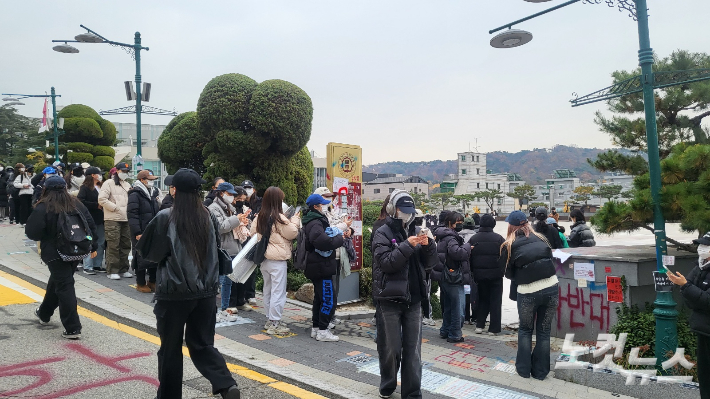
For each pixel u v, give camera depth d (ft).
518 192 310.04
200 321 11.73
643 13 18.10
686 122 25.95
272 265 20.67
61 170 38.29
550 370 18.85
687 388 15.23
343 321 25.46
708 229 17.43
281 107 36.40
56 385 13.46
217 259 12.06
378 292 13.96
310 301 27.58
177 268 11.05
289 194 40.52
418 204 291.17
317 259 20.26
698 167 18.53
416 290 14.12
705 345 13.05
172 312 11.16
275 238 20.42
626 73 26.78
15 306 21.12
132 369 14.97
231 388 11.46
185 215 11.39
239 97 36.76
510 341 23.65
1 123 191.21
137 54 47.47
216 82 37.40
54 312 20.57
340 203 27.89
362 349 19.97
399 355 14.15
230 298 23.85
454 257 22.70
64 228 16.67
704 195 17.76
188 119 44.78
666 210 18.30
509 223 18.84
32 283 25.81
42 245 16.96
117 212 27.68
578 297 22.61
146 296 24.29
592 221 21.52
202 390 13.70
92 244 17.97
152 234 11.12
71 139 79.46
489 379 17.61
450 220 24.35
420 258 14.43
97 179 28.73
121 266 28.30
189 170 11.76
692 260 21.98
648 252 23.03
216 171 38.83
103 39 44.78
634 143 26.23
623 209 20.31
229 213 22.27
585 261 22.16
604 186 254.27
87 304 22.44
